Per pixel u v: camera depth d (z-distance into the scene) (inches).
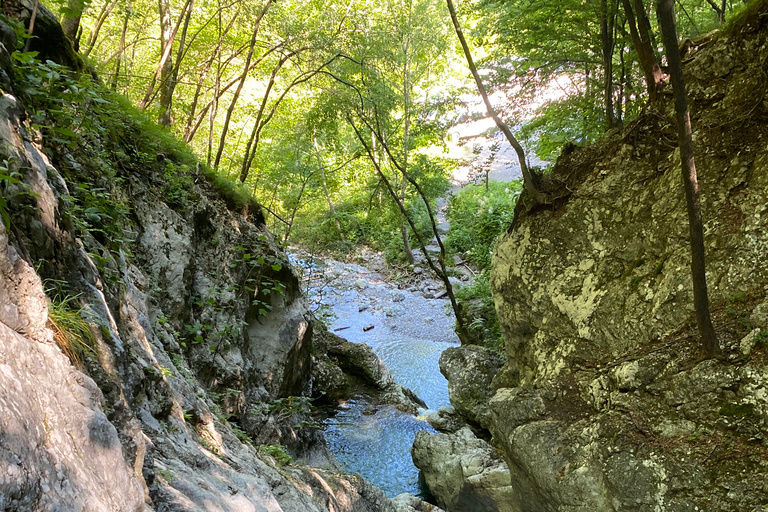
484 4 332.8
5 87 104.3
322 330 436.5
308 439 304.3
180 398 159.0
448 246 797.2
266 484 147.9
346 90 489.1
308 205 780.0
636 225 232.2
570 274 250.1
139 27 492.1
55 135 157.1
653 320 205.0
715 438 165.2
